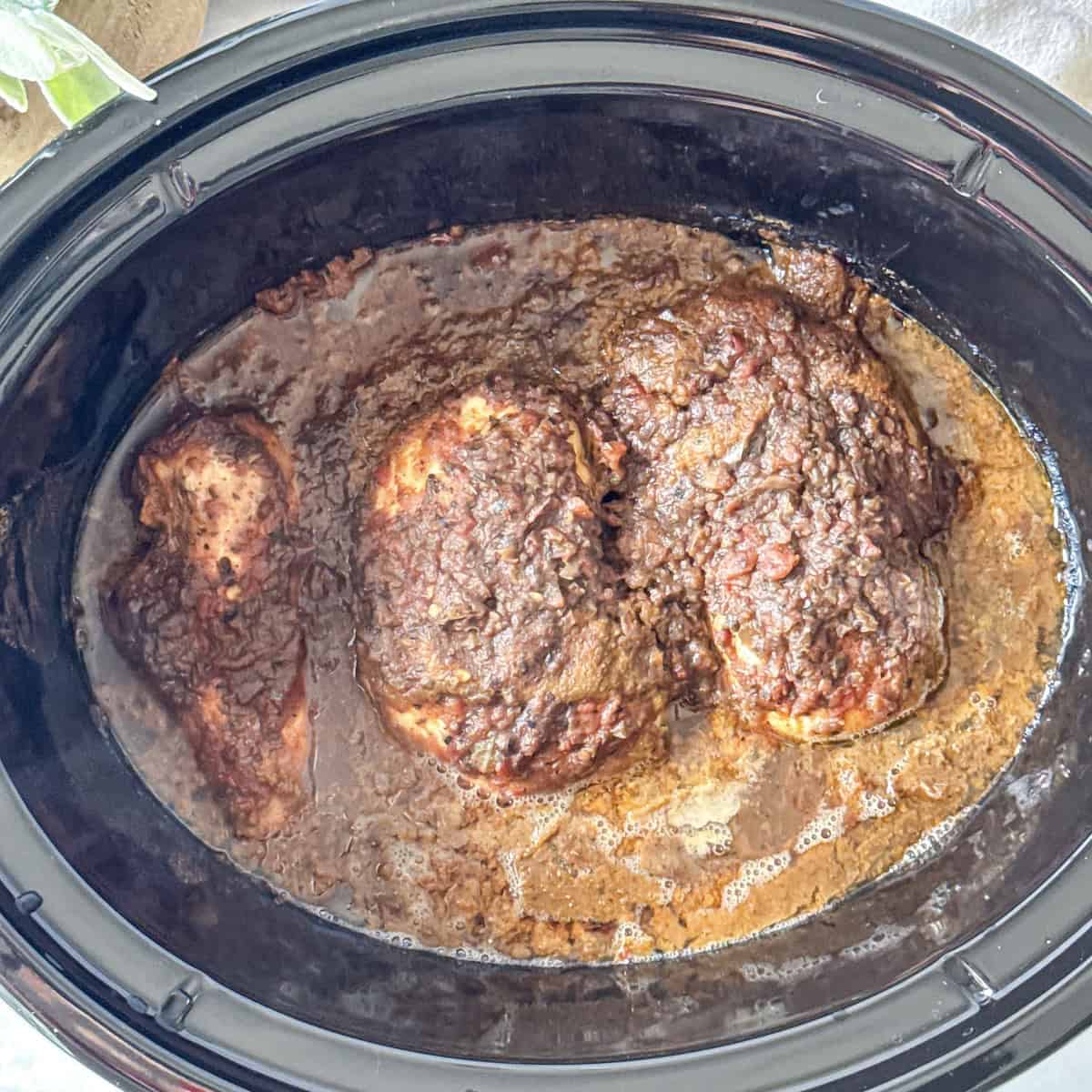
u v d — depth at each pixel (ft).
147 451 1.17
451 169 1.13
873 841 1.23
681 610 1.16
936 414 1.27
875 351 1.25
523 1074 1.01
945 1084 0.99
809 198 1.17
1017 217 1.06
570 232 1.23
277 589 1.17
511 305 1.24
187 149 0.99
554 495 1.09
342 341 1.22
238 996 1.02
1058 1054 1.17
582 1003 1.17
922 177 1.07
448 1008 1.13
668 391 1.17
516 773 1.11
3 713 1.05
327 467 1.22
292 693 1.18
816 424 1.13
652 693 1.13
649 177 1.18
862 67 1.02
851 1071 1.00
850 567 1.11
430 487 1.10
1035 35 1.26
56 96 1.01
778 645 1.12
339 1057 1.00
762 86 1.03
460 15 0.98
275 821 1.19
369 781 1.21
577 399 1.21
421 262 1.22
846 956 1.17
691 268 1.24
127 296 1.06
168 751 1.19
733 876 1.22
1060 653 1.26
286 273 1.19
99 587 1.19
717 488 1.13
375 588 1.13
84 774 1.13
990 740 1.24
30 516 1.11
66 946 1.00
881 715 1.15
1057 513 1.26
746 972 1.18
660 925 1.22
